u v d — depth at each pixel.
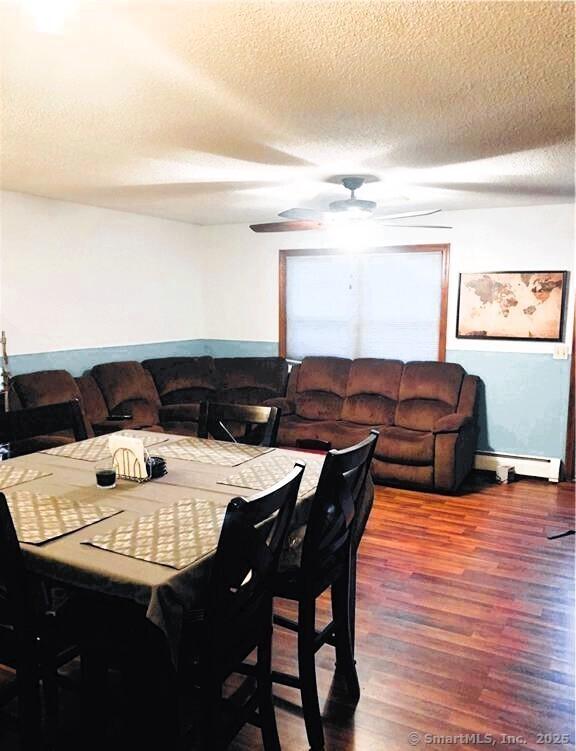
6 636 1.67
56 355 4.82
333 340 5.94
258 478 2.28
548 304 4.86
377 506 4.24
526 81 2.07
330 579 2.06
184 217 5.77
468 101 2.28
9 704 2.14
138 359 5.69
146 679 1.61
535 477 4.99
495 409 5.16
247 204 4.85
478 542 3.57
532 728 1.99
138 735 1.65
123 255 5.42
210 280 6.54
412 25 1.65
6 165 3.40
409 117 2.47
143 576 1.45
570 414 4.86
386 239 5.49
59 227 4.75
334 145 2.92
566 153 3.05
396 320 5.59
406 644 2.48
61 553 1.59
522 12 1.57
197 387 5.82
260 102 2.30
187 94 2.21
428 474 4.50
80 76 2.04
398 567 3.22
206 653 1.54
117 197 4.54
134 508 1.95
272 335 6.27
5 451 3.70
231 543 1.48
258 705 1.79
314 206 4.92
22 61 1.90
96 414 4.71
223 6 1.53
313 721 1.89
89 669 1.74
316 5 1.54
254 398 5.82
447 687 2.21
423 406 5.02
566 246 4.77
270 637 1.83
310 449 4.32
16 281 4.44
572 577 3.09
